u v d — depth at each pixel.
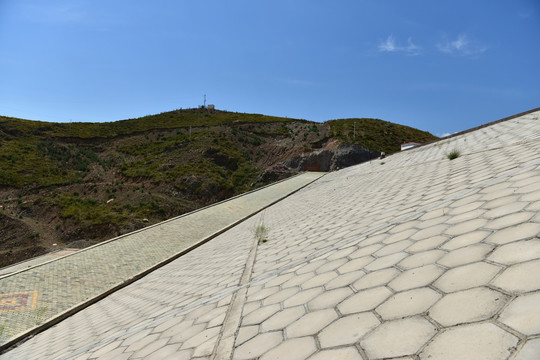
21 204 39.94
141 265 12.33
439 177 7.25
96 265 12.47
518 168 4.58
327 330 2.33
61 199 40.75
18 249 31.17
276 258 5.78
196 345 3.04
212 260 8.98
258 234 9.38
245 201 23.77
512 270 1.99
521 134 9.80
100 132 71.44
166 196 41.72
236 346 2.70
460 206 3.89
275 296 3.58
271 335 2.64
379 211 5.93
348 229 5.48
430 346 1.70
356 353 1.90
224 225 17.22
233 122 78.62
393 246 3.48
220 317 3.56
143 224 33.81
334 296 2.85
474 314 1.77
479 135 14.62
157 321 4.68
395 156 22.23
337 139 57.12
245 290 4.34
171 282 8.33
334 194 13.90
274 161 56.03
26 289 10.54
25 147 56.81
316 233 6.56
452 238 2.96
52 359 5.35
